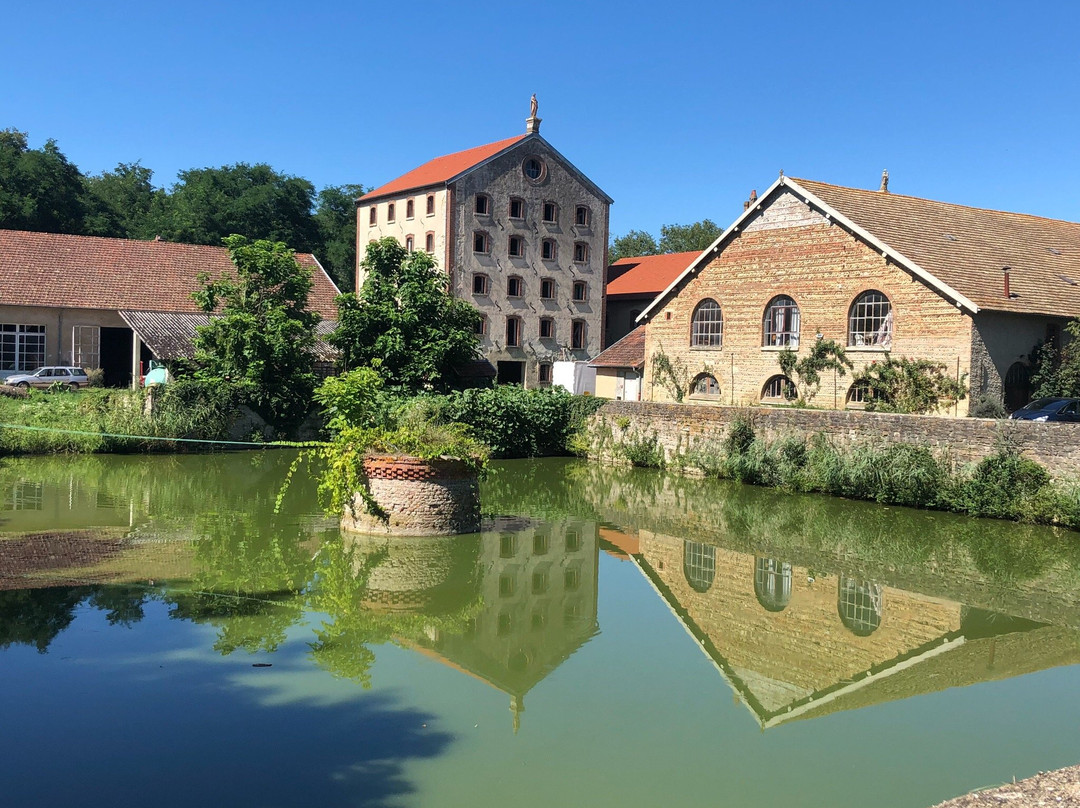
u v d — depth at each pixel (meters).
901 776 8.24
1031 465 21.41
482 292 57.12
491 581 15.29
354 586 14.51
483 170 56.91
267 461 29.72
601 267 62.22
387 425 19.17
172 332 38.56
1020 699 10.40
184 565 15.23
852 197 32.41
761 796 7.76
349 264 79.62
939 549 18.78
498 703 9.82
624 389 42.53
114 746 8.38
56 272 46.66
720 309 35.06
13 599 12.90
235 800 7.41
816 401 31.53
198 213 71.50
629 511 22.80
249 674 10.35
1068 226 38.53
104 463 28.17
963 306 27.31
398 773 8.02
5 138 69.19
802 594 15.31
